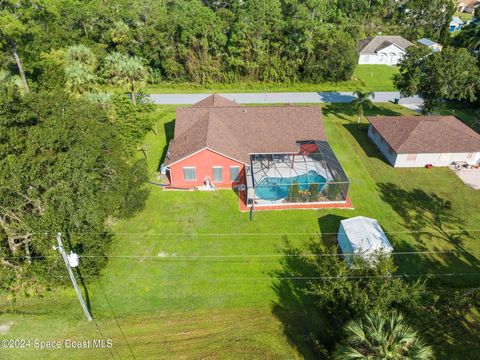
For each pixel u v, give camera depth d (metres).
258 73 63.84
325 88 63.38
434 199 35.00
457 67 42.75
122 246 28.77
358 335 17.11
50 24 57.66
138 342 21.64
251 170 34.09
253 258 27.89
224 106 41.94
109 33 59.44
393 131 41.81
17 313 23.41
